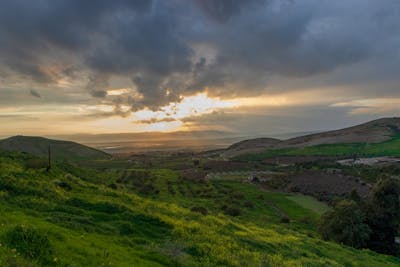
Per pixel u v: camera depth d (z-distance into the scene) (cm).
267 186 14950
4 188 2888
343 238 5241
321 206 10588
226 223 3825
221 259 2259
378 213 5850
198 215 3878
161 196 10350
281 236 4088
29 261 1225
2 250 1222
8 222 1734
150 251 2047
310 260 3033
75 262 1405
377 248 5828
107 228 2377
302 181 15000
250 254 2627
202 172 19412
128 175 15350
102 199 3403
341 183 13600
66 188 3766
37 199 2773
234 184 15438
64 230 1948
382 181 6031
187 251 2272
